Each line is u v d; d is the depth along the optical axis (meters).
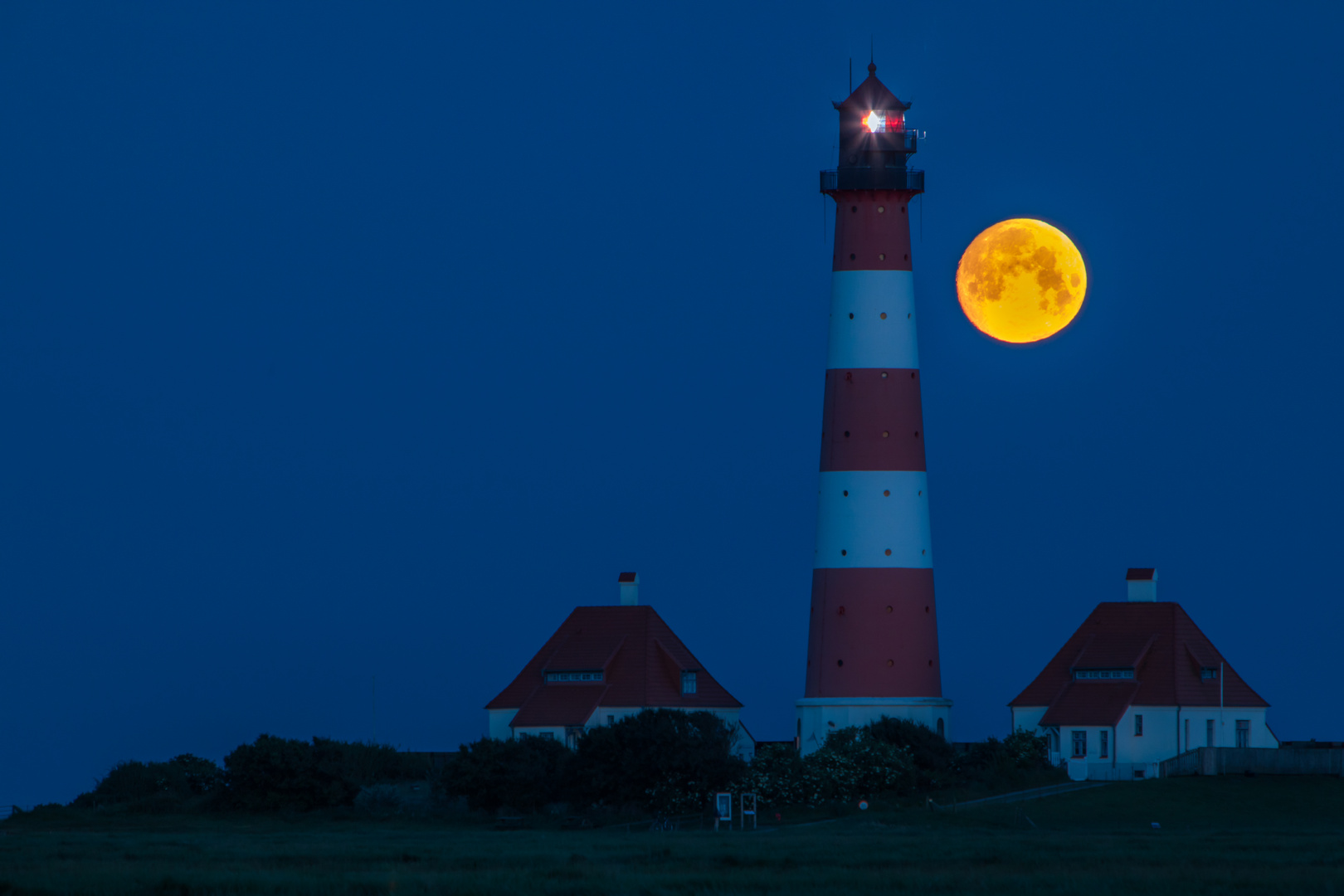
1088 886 123.81
